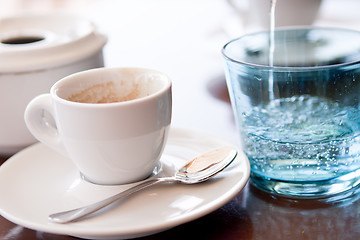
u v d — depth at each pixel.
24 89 0.44
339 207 0.38
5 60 0.43
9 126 0.45
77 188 0.38
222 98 0.55
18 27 0.53
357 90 0.37
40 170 0.40
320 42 0.45
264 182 0.40
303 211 0.38
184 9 0.88
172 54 0.67
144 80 0.41
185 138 0.44
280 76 0.38
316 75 0.37
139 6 0.91
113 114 0.35
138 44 0.71
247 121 0.39
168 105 0.38
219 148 0.40
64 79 0.39
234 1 0.66
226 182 0.37
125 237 0.35
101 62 0.48
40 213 0.36
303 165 0.38
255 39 0.44
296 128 0.38
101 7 0.91
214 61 0.64
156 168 0.40
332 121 0.38
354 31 0.43
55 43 0.45
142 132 0.36
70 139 0.37
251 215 0.38
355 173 0.39
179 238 0.36
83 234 0.33
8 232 0.37
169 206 0.36
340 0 0.80
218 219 0.38
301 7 0.61
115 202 0.36
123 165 0.37
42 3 0.94
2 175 0.39
